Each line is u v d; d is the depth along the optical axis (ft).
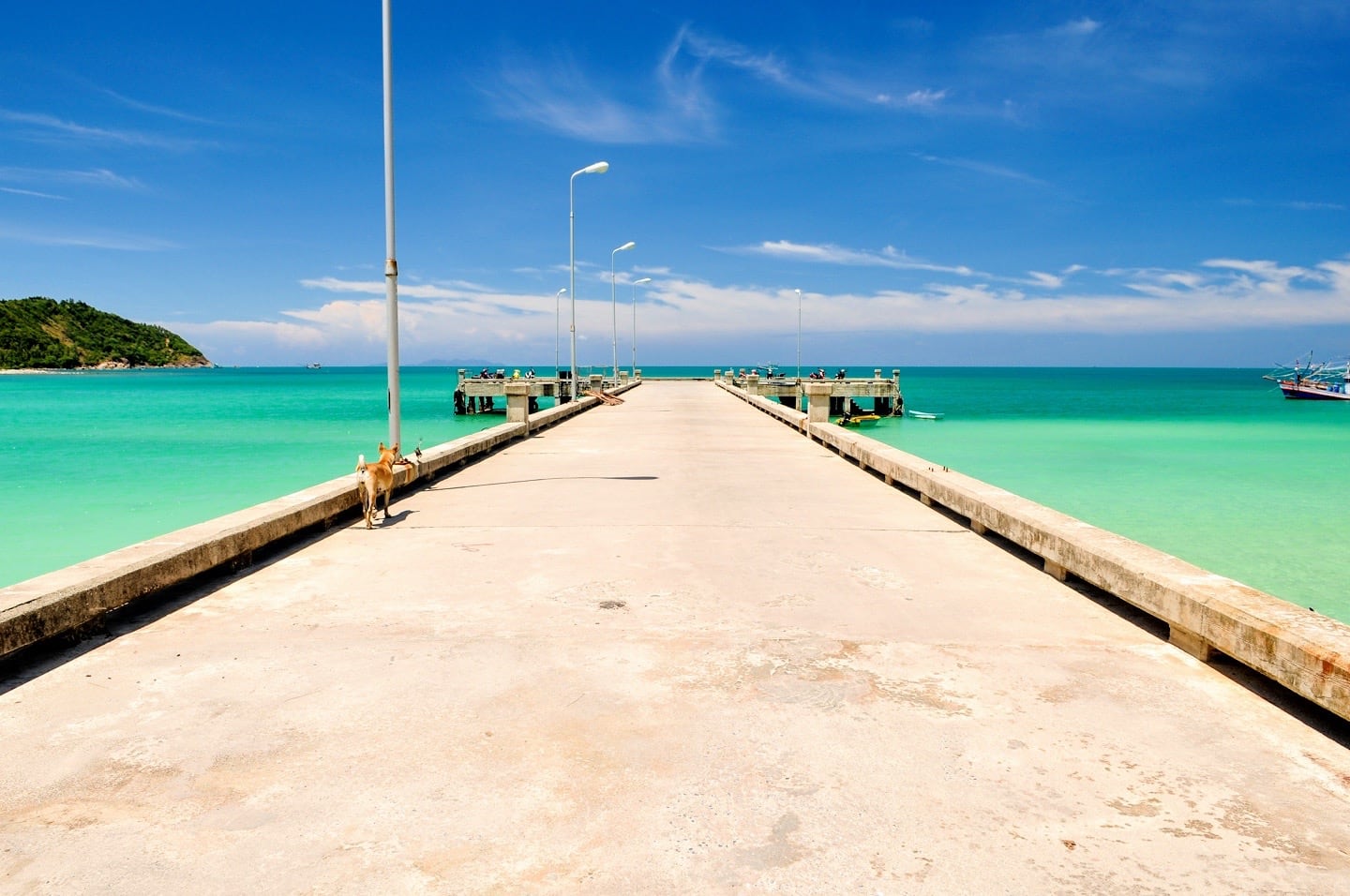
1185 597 15.08
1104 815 9.79
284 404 212.84
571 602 18.60
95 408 189.57
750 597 18.99
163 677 14.15
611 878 8.60
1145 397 282.97
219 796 10.25
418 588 19.81
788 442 57.16
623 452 51.21
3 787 10.46
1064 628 16.76
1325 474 80.23
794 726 12.14
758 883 8.52
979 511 25.70
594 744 11.59
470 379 169.58
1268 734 11.95
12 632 13.97
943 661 14.87
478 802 10.08
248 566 21.91
